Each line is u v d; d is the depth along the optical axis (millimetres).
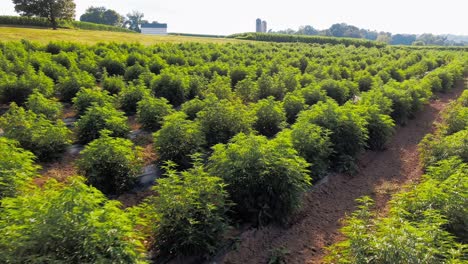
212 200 5914
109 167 7727
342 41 63312
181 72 17594
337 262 5508
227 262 6016
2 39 30062
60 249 4008
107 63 19516
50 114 11055
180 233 5590
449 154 9414
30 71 14805
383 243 4617
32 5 53562
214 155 7227
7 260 3768
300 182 7031
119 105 13695
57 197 4348
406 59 30422
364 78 20719
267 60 26656
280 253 6402
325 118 10117
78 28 61312
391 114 14539
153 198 5984
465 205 5969
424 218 5797
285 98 13672
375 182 9727
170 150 8859
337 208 8242
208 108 10758
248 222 6914
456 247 5453
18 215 4129
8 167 6039
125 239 4691
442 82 21750
